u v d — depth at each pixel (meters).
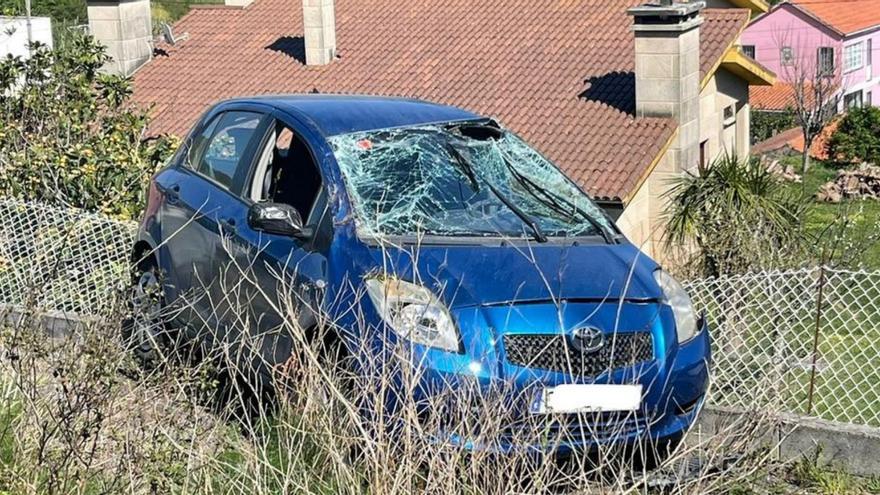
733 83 25.31
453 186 6.20
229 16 26.36
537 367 5.17
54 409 4.76
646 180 20.42
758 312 7.14
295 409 4.86
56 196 8.94
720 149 24.66
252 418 5.47
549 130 20.64
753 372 6.86
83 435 4.59
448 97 22.09
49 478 4.49
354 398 4.67
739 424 5.56
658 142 19.95
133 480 4.43
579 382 5.20
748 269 9.59
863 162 39.75
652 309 5.57
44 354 5.04
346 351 5.34
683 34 20.30
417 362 4.99
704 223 10.11
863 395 7.27
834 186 29.27
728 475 5.07
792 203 10.23
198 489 4.54
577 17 23.83
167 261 6.90
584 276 5.59
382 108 6.72
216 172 6.85
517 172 6.51
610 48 22.77
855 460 5.97
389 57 23.81
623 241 6.22
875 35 65.19
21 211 8.15
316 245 5.86
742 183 10.18
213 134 7.06
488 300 5.27
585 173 19.36
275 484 4.77
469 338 5.13
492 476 4.39
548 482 4.55
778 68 62.44
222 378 6.20
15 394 5.25
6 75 10.22
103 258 7.84
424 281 5.36
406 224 5.87
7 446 4.94
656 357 5.48
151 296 6.49
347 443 4.47
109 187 9.14
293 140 6.42
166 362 5.09
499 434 4.51
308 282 5.75
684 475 4.98
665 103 20.45
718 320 7.11
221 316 6.19
